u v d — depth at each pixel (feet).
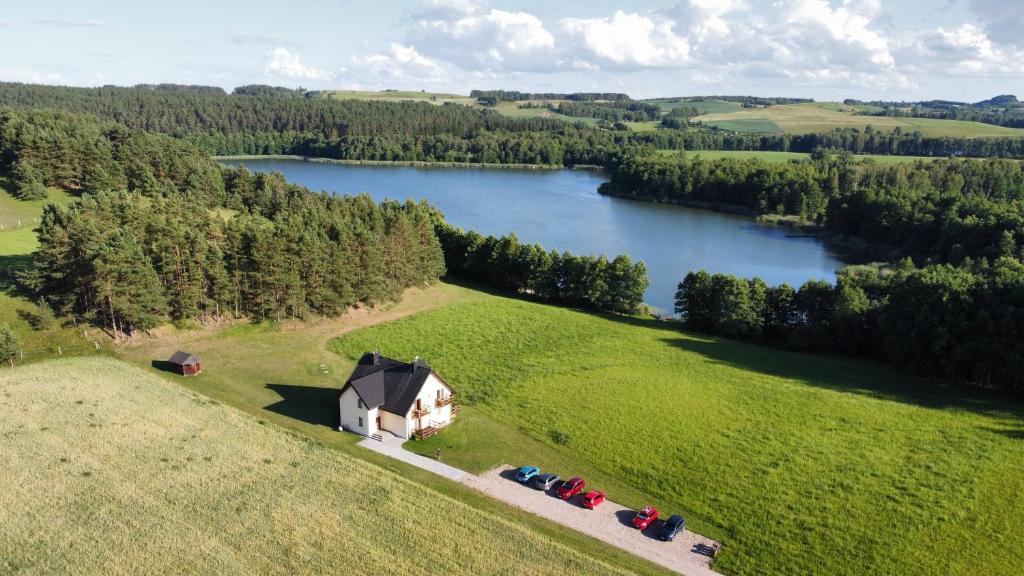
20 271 258.37
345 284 285.23
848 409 210.59
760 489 161.79
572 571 126.00
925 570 133.59
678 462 173.88
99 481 142.41
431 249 355.36
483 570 124.06
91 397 185.98
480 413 200.75
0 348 208.74
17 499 133.49
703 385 228.63
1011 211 422.82
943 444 186.60
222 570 117.60
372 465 161.58
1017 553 138.41
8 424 165.37
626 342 276.41
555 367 240.53
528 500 155.02
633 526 146.72
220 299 256.11
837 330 279.90
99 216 271.28
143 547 122.01
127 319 232.53
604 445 182.50
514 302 337.52
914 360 249.14
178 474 147.74
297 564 121.08
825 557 137.39
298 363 232.53
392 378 191.01
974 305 239.30
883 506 154.81
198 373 216.33
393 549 127.95
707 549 139.64
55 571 113.80
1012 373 223.30
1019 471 171.22
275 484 147.54
